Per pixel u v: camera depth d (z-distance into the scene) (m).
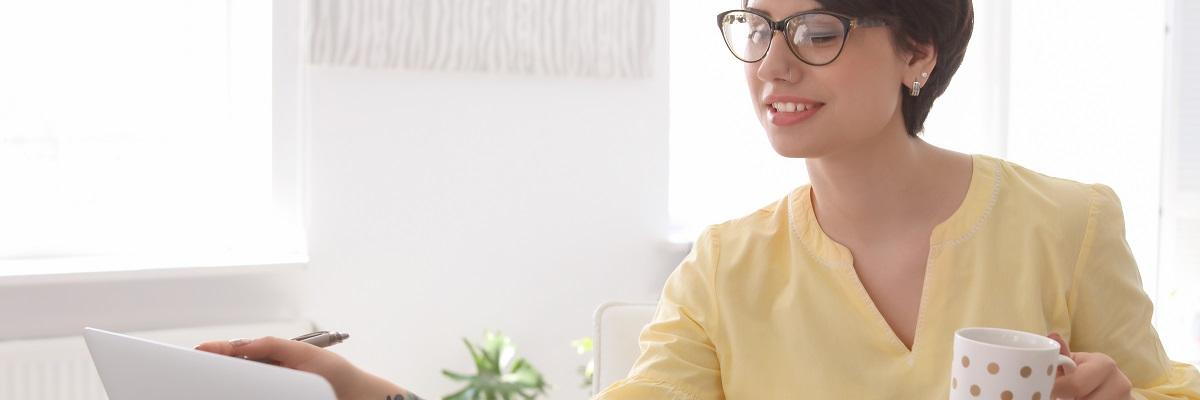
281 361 1.06
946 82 1.16
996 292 1.13
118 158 2.91
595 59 3.18
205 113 2.97
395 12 2.92
